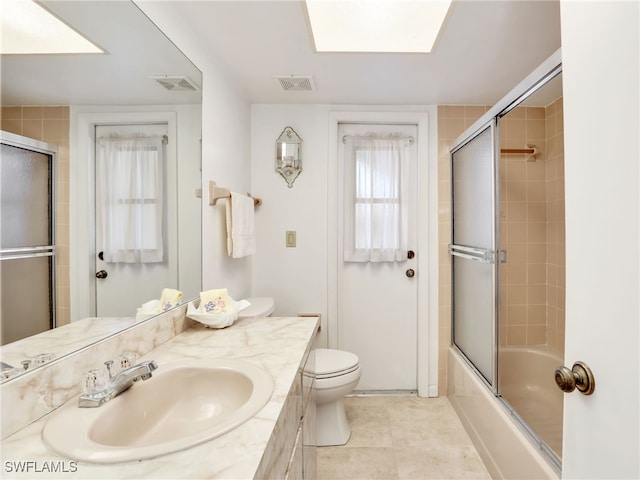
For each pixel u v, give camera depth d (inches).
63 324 32.0
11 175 26.9
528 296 90.7
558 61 43.4
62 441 23.9
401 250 91.7
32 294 28.7
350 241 92.4
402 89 80.8
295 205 90.8
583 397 26.6
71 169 33.4
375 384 94.3
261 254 91.4
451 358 87.8
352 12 52.1
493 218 66.7
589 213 25.7
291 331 52.4
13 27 27.0
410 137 92.6
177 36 51.8
